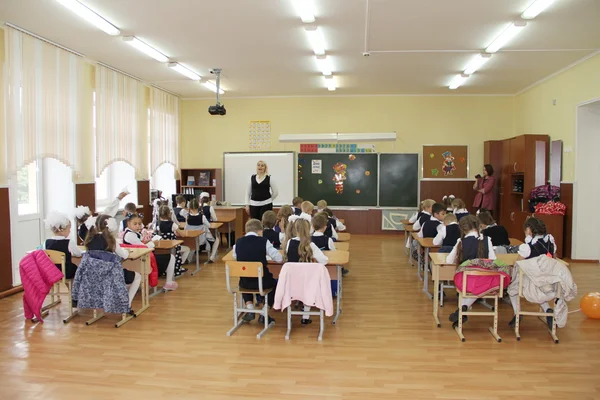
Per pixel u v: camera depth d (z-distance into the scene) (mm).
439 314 4453
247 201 7145
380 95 9859
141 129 8242
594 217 6918
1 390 2852
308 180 10117
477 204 9211
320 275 3646
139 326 4074
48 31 5332
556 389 2867
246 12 4734
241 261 3822
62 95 5988
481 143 9750
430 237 5652
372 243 8867
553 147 7648
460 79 8094
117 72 7383
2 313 4441
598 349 3537
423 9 4641
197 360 3320
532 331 3939
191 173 10086
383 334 3879
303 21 4918
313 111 10016
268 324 4082
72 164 6203
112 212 5770
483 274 3670
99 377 3037
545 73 7633
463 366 3215
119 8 4617
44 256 4105
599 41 5758
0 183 5035
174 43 5875
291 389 2869
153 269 4801
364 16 4855
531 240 3836
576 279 5816
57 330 3957
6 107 5039
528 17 4770
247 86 8867
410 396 2775
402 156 9891
